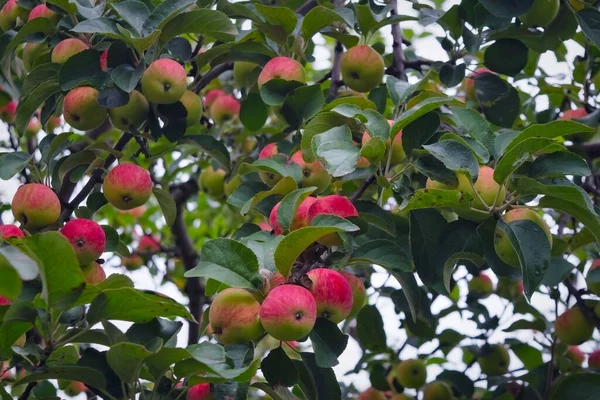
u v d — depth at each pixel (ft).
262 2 8.84
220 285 7.52
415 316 7.62
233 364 7.08
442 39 8.59
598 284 8.13
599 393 7.86
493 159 7.68
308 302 7.07
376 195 8.59
